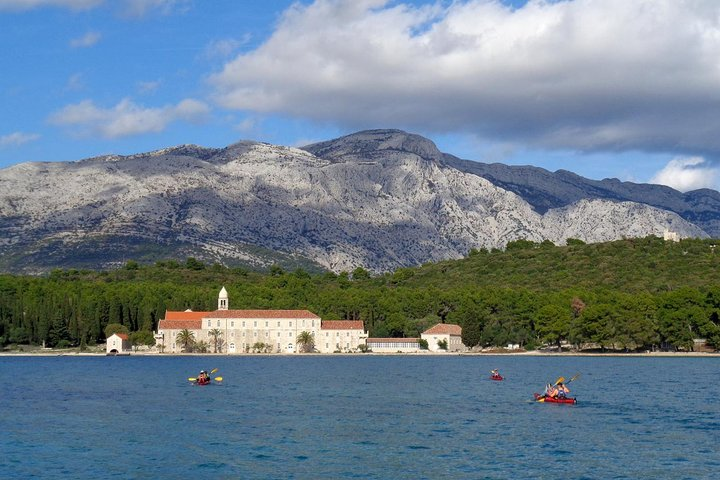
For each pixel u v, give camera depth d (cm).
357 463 13062
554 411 18250
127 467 12862
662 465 12925
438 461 13175
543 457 13438
